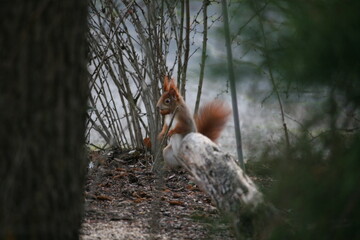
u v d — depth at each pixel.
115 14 13.07
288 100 6.28
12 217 5.48
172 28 13.02
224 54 7.54
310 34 5.66
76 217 5.96
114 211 9.78
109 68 12.94
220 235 8.39
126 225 8.95
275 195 6.22
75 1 5.59
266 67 6.37
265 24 6.30
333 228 6.07
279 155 6.34
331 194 5.93
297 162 6.16
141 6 13.71
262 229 6.94
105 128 12.65
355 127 6.04
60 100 5.55
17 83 5.34
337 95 5.92
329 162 6.05
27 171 5.47
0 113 5.34
